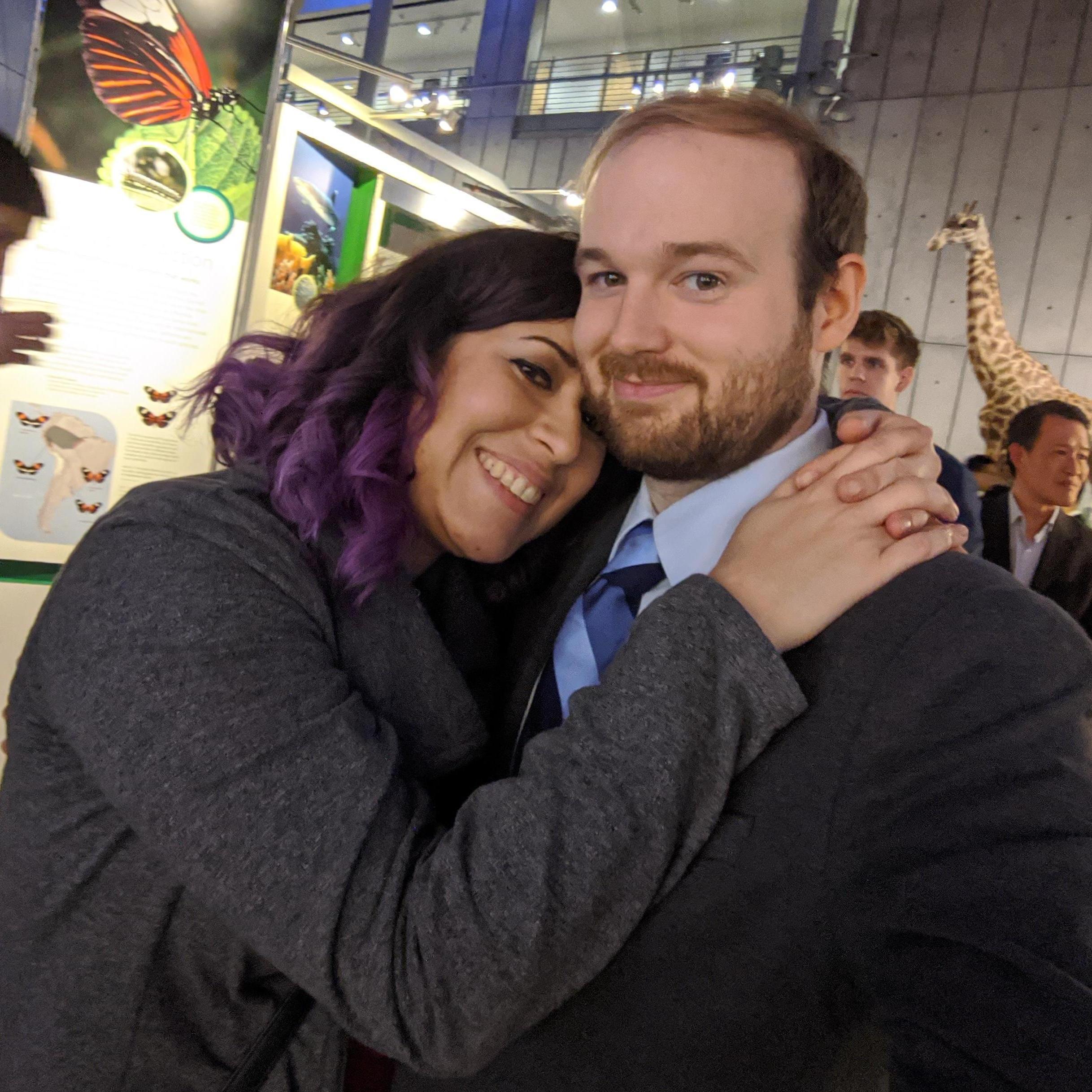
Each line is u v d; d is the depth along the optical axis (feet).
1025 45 18.83
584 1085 2.53
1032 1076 1.75
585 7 24.18
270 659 2.35
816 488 2.56
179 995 2.61
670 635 2.35
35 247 7.36
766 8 22.29
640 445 2.87
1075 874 1.91
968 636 2.25
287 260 8.48
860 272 2.93
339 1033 2.78
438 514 3.23
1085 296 18.16
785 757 2.37
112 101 7.45
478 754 3.07
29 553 7.73
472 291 3.10
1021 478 11.97
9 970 2.61
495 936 2.09
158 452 8.09
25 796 2.61
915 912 2.04
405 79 9.48
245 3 7.89
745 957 2.35
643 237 2.67
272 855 2.16
